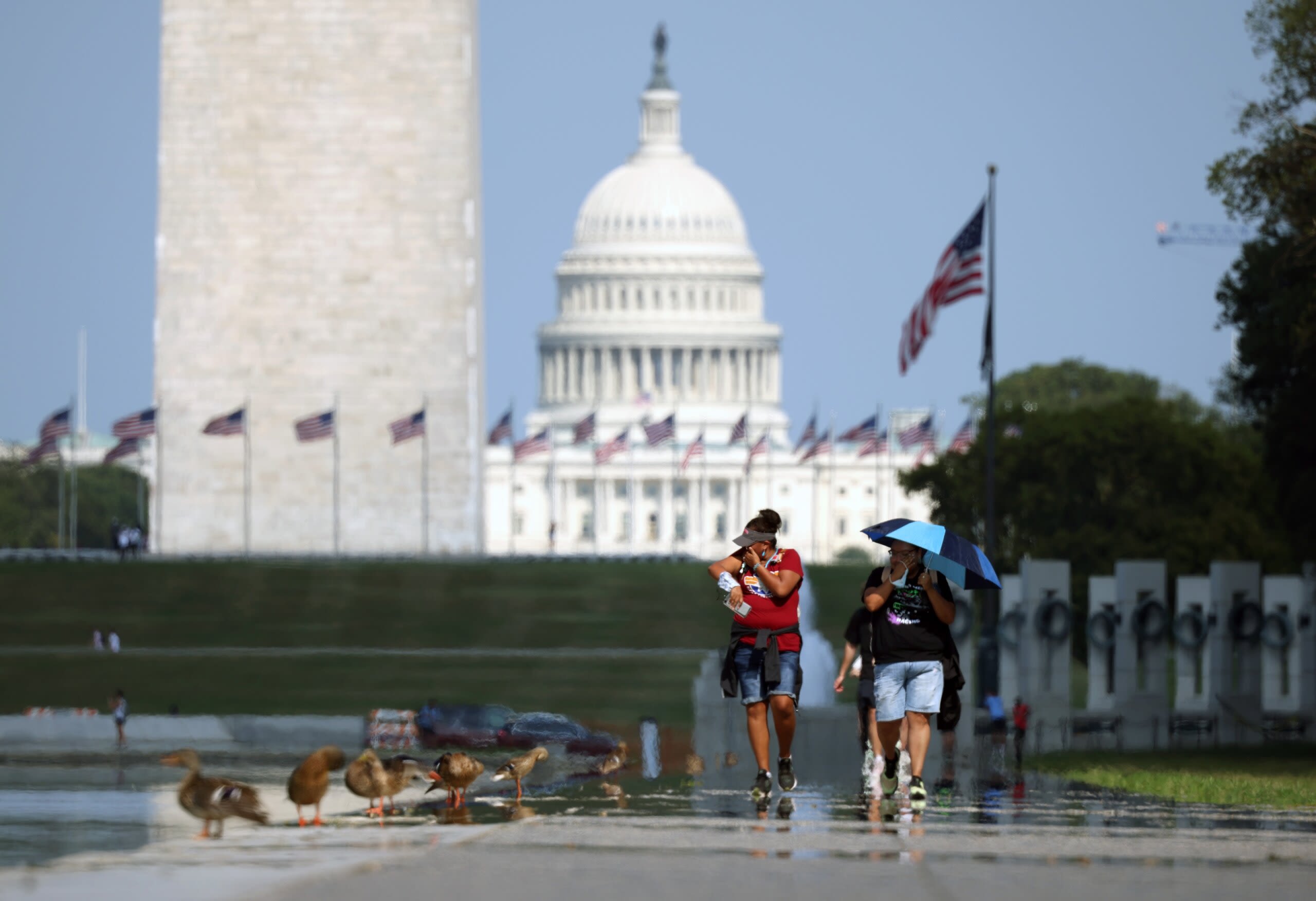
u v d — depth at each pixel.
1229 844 61.59
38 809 94.56
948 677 74.25
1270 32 157.62
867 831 63.62
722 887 50.66
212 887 49.66
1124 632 182.38
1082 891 50.66
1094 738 177.88
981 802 79.44
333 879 51.47
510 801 77.69
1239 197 160.88
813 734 117.62
